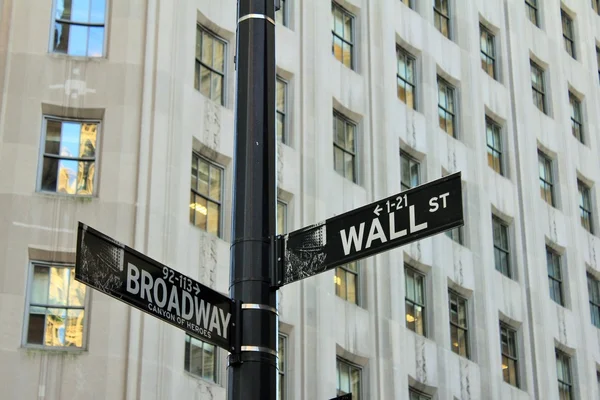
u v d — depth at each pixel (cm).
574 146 4756
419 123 3750
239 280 940
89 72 2745
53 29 2794
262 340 919
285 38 3278
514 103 4394
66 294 2545
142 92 2742
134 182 2647
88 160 2681
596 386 4284
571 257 4444
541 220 4309
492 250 3919
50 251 2558
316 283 3064
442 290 3588
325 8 3491
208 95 2948
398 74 3775
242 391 897
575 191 4631
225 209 2869
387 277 3359
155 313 904
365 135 3484
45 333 2497
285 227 3064
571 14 5156
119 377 2445
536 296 4091
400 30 3809
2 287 2495
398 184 3519
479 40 4297
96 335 2484
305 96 3266
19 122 2669
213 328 911
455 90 4075
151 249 2572
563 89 4812
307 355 2942
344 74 3481
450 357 3519
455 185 934
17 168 2619
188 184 2742
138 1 2842
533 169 4359
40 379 2425
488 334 3738
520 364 3931
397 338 3288
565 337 4206
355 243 959
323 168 3225
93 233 880
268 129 991
